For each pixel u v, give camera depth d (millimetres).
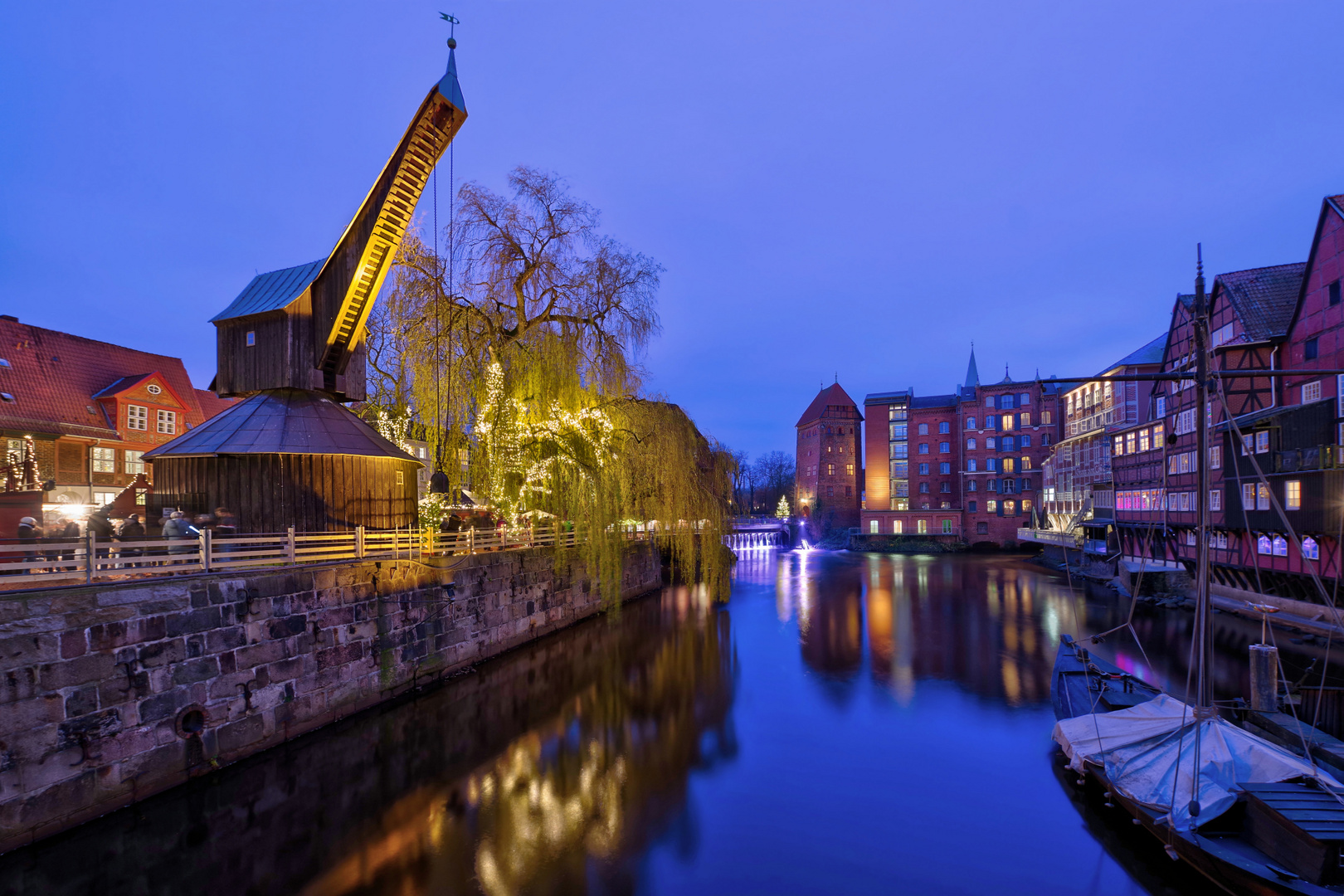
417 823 9914
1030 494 56875
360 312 16094
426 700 14914
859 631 24609
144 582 9555
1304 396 22688
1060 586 36281
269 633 11438
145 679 9383
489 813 10266
